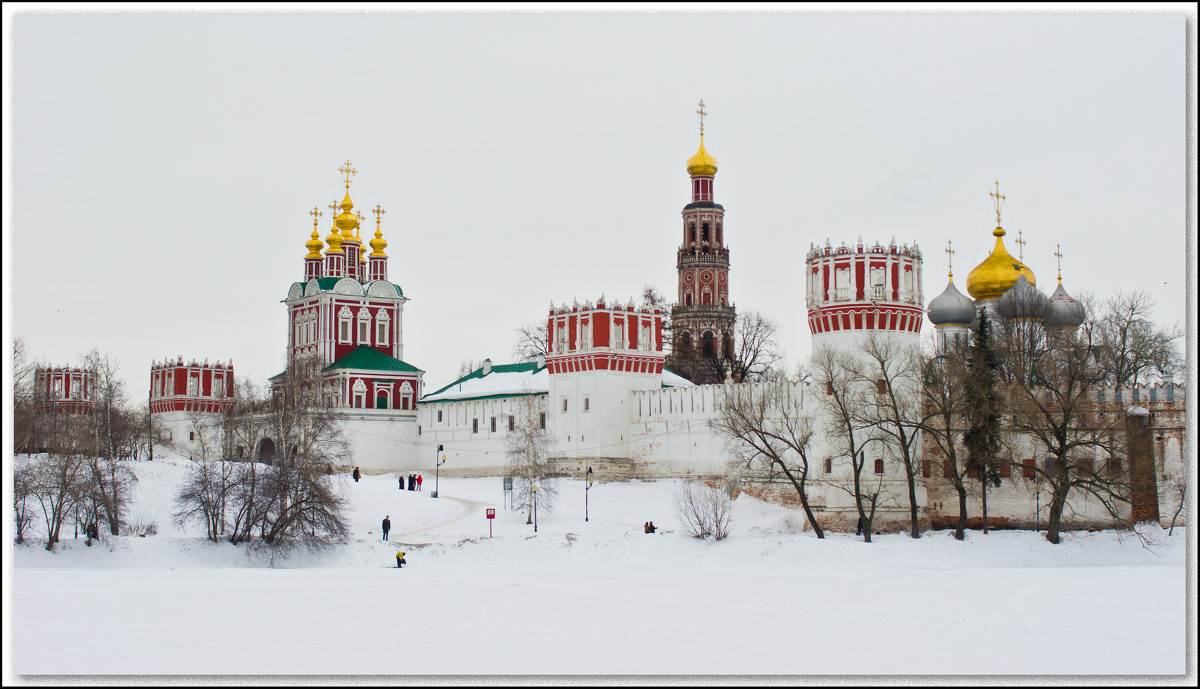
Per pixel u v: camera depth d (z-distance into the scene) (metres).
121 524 107.31
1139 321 122.50
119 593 77.50
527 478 121.00
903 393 109.88
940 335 126.75
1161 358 122.06
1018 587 79.19
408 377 172.62
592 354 138.88
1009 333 116.19
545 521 118.88
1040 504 107.31
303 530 101.06
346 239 188.62
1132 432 104.12
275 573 93.00
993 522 108.19
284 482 102.88
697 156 195.75
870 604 71.94
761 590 79.50
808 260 114.75
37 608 70.88
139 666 54.06
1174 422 108.56
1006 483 108.44
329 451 138.62
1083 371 106.44
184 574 90.94
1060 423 105.75
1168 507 107.38
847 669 52.78
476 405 158.62
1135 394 109.69
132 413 156.50
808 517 104.38
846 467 109.50
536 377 156.25
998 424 104.12
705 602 73.62
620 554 103.62
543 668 53.53
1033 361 110.75
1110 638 59.56
